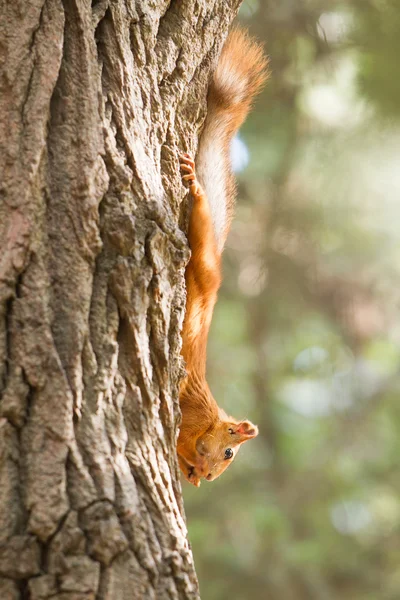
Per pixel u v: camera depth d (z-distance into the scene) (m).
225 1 7.26
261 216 19.42
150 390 5.54
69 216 5.40
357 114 17.05
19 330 5.14
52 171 5.43
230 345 21.47
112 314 5.42
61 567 4.83
